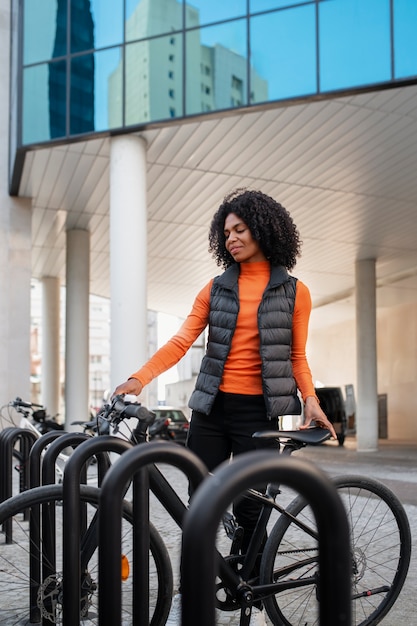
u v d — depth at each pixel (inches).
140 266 475.2
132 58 472.4
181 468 75.2
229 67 448.5
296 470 52.0
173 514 103.2
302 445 110.3
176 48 461.7
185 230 721.6
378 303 1176.2
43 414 406.6
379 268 922.1
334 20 432.1
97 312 3708.2
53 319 969.5
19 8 501.4
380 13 425.1
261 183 569.3
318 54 432.8
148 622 100.7
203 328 123.0
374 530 120.7
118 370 471.8
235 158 514.3
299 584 111.3
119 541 73.4
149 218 675.4
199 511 50.0
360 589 119.1
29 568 125.7
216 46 453.1
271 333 116.6
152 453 73.5
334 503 51.9
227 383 117.1
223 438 119.0
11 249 592.7
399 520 122.9
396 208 645.3
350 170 543.2
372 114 450.9
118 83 474.3
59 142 484.4
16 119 509.4
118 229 475.8
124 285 472.1
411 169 545.0
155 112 460.4
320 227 705.6
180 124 458.6
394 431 1193.4
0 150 597.0
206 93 450.0
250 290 119.6
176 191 589.3
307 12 436.8
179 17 464.4
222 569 106.2
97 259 885.2
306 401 116.0
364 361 828.6
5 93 599.5
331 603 50.7
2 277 587.2
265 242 119.6
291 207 634.8
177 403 1902.1
